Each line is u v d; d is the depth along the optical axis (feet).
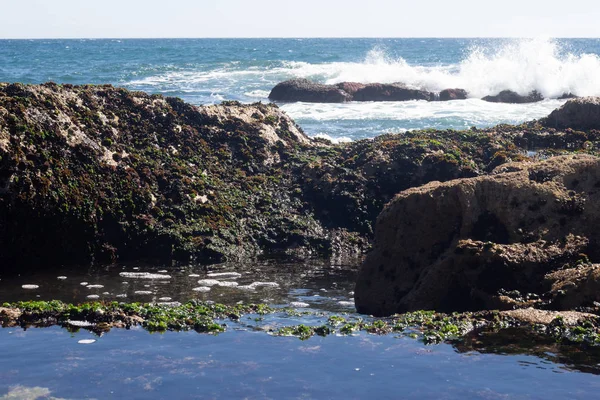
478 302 27.14
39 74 148.77
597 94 104.01
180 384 19.47
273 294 32.37
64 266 36.81
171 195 41.60
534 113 85.87
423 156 46.70
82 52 313.73
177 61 215.31
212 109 51.90
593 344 22.20
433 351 21.90
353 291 33.50
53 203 36.91
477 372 20.16
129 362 21.06
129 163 42.22
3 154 36.32
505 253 27.35
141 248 38.60
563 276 26.07
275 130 53.42
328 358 21.43
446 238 30.19
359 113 85.66
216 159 47.42
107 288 32.68
